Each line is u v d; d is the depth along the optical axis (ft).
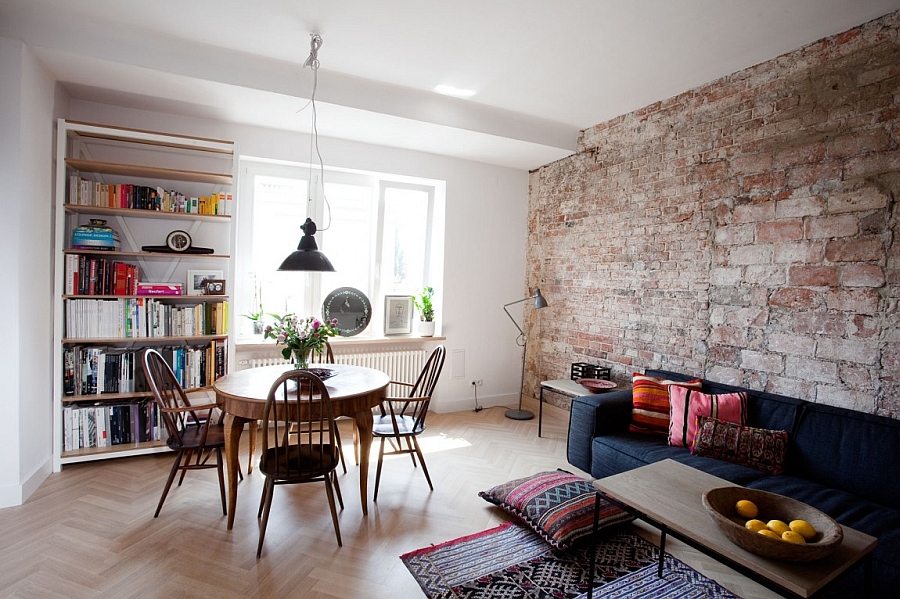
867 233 8.13
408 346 15.57
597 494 6.55
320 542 7.84
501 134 13.33
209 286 11.76
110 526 8.10
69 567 6.93
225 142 11.58
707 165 10.87
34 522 8.13
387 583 6.83
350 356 14.19
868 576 5.27
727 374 10.39
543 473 9.53
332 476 8.96
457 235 15.99
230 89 10.43
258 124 12.75
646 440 9.87
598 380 12.84
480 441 13.05
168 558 7.24
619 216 13.24
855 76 8.37
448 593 6.63
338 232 14.79
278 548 7.63
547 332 16.07
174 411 8.45
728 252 10.40
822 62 8.85
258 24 8.89
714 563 7.55
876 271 8.00
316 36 9.28
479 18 8.54
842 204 8.47
